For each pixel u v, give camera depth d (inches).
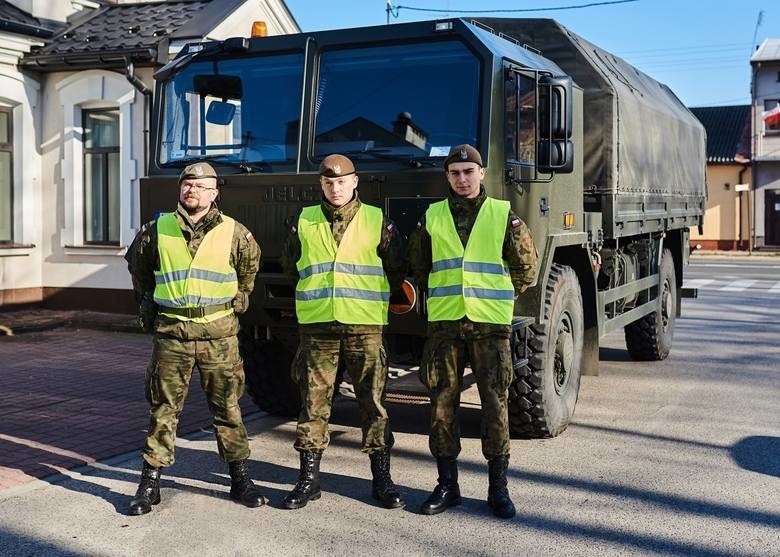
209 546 175.3
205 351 195.6
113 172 526.9
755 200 1491.1
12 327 470.9
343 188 196.5
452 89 223.3
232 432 200.8
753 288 808.9
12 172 524.1
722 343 467.2
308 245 199.5
